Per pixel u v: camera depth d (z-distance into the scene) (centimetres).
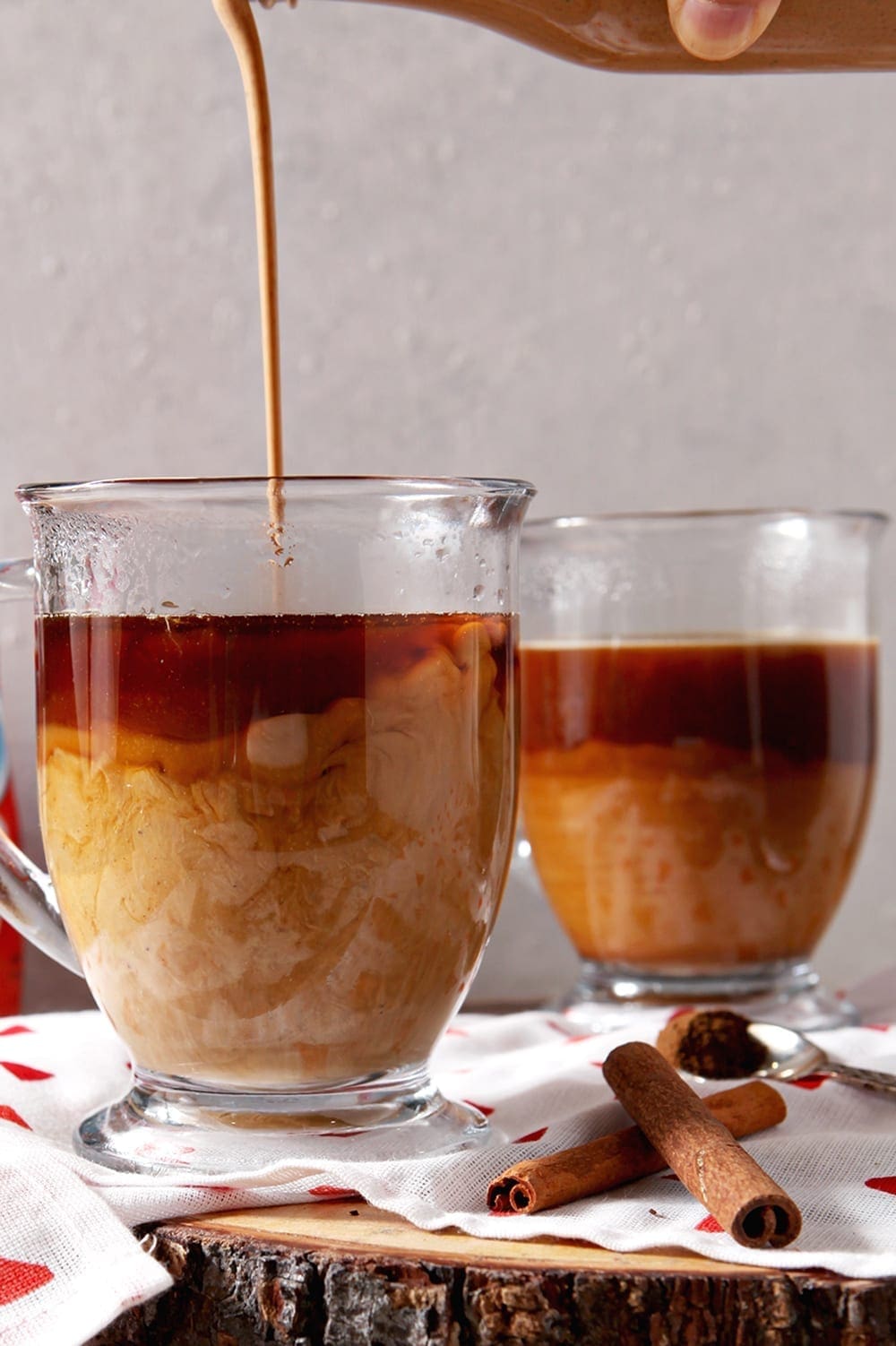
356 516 53
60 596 55
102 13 83
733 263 90
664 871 68
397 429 87
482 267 88
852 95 91
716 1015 62
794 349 91
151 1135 55
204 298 85
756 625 68
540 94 88
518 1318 50
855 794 70
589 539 68
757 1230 51
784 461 91
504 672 56
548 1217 52
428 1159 54
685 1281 50
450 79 87
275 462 59
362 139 86
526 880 86
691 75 89
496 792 55
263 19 85
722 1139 53
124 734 54
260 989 54
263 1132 55
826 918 70
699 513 68
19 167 83
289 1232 52
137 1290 50
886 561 93
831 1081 60
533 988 87
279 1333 51
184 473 85
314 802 53
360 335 87
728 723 67
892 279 92
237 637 53
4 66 83
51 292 84
